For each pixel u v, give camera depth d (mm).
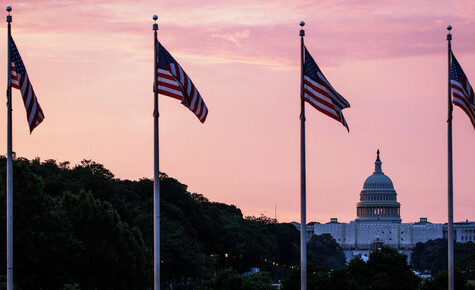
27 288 154250
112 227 185375
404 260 182750
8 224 107812
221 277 171625
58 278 160000
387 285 177625
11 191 107750
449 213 117188
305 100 107125
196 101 105375
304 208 108125
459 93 114000
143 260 193625
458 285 178250
